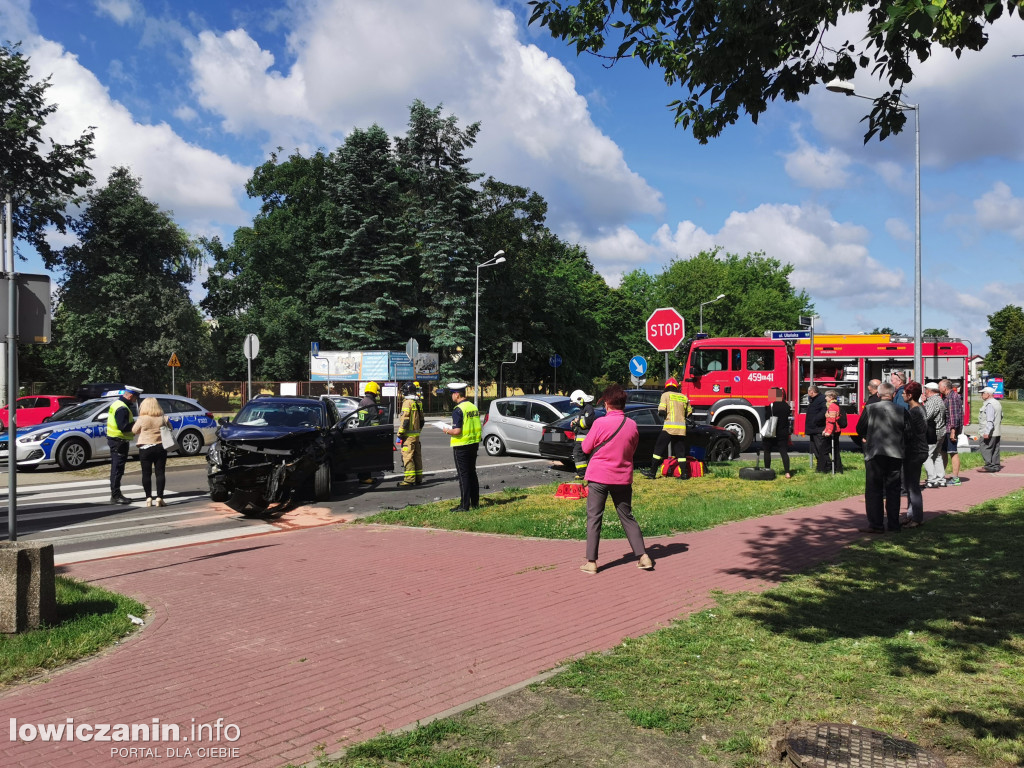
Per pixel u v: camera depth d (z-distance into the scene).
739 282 73.00
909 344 19.66
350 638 5.39
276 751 3.62
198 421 19.80
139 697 4.32
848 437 22.19
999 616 5.70
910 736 3.73
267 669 4.77
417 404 14.28
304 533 9.83
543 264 53.72
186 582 7.16
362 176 46.62
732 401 19.88
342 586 6.95
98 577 7.39
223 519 11.02
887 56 5.19
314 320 47.22
